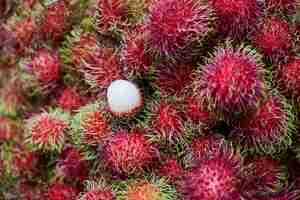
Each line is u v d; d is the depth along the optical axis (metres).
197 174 0.68
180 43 0.69
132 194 0.70
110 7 0.76
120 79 0.74
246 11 0.70
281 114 0.70
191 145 0.72
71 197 0.76
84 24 0.79
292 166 0.73
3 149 0.80
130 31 0.75
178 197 0.70
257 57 0.70
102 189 0.72
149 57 0.72
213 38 0.71
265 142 0.71
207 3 0.70
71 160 0.76
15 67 0.81
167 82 0.73
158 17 0.70
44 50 0.80
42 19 0.80
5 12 0.83
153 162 0.72
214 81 0.68
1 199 0.80
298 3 0.74
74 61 0.78
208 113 0.71
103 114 0.74
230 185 0.67
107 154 0.72
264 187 0.70
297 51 0.73
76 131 0.75
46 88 0.79
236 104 0.68
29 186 0.79
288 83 0.71
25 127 0.79
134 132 0.72
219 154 0.69
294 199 0.71
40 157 0.78
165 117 0.72
